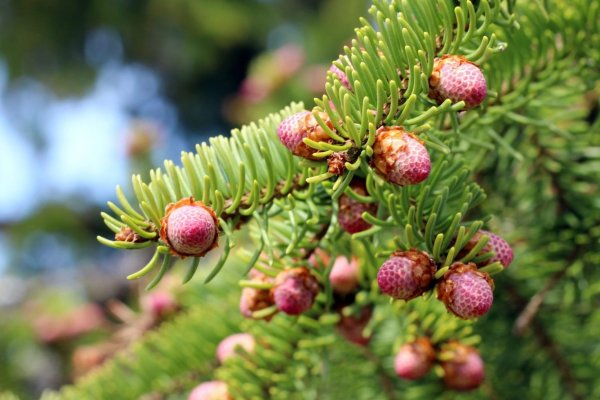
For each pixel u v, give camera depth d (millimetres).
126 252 1002
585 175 339
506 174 344
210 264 443
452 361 302
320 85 928
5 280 999
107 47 1549
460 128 295
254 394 309
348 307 297
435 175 258
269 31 1627
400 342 309
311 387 320
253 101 940
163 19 1537
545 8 303
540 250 339
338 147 235
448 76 241
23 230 1414
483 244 239
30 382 843
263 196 266
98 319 851
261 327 310
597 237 332
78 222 1447
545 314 349
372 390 339
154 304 404
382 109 236
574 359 346
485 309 236
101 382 365
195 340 349
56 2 1453
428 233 243
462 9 249
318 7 1658
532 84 311
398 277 240
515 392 350
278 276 274
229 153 268
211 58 1616
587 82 315
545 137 338
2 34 1454
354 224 263
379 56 250
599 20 304
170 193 258
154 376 358
